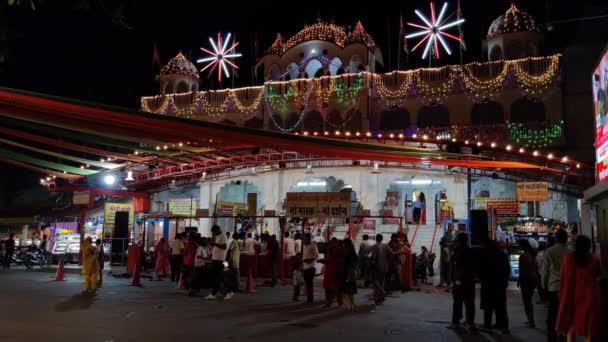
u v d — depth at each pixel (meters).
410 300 13.57
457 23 33.03
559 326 6.59
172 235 26.77
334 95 31.80
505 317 9.05
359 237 24.61
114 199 31.91
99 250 15.57
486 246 9.38
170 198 32.72
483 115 30.41
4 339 7.74
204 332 8.55
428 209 28.44
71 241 26.92
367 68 33.06
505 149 19.70
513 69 29.31
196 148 19.22
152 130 16.03
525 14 32.06
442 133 29.23
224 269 13.47
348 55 33.44
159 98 36.38
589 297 6.39
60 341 7.65
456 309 9.62
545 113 28.81
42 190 38.88
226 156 24.72
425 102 30.69
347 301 11.62
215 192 29.91
